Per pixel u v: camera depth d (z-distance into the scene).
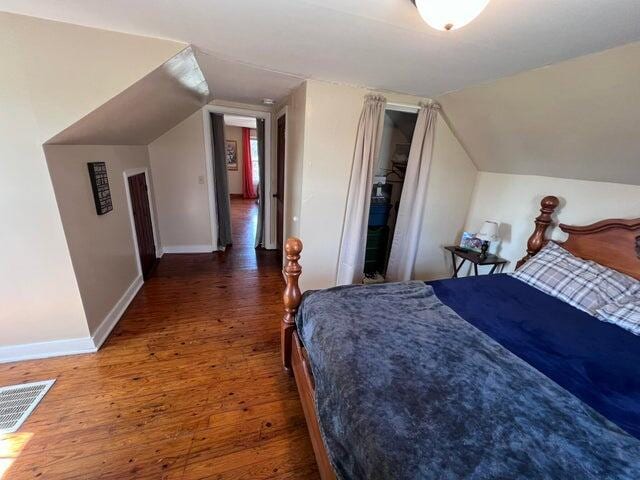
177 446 1.47
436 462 0.82
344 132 2.60
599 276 1.92
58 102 1.61
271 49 1.75
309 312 1.65
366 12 1.23
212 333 2.40
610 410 1.07
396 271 3.22
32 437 1.47
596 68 1.54
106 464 1.37
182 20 1.41
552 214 2.49
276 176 4.17
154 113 2.60
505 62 1.71
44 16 1.45
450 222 3.35
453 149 3.06
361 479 0.90
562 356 1.37
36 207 1.74
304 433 1.58
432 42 1.50
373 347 1.30
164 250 4.05
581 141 2.00
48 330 1.96
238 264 3.87
